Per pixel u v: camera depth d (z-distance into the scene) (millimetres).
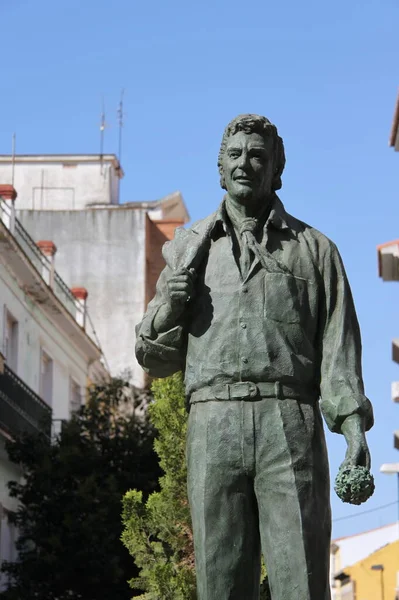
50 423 24781
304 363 5281
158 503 15297
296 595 5027
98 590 21156
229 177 5453
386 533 60156
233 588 5156
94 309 36750
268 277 5320
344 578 55344
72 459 22188
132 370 36250
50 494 21844
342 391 5188
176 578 14688
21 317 26594
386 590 52656
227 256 5402
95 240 37250
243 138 5422
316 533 5082
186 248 5500
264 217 5508
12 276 25844
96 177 39625
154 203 39938
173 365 5617
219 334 5289
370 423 5238
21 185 39625
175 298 5297
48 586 21109
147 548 15375
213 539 5152
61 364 29984
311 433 5199
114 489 21281
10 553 24844
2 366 23641
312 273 5414
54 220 37406
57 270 37000
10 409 24219
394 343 27453
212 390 5250
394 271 27500
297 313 5312
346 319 5379
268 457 5141
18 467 25609
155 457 22703
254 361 5215
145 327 5508
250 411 5184
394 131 24953
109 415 23766
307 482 5117
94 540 20766
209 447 5191
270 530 5109
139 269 37031
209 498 5168
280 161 5574
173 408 15672
